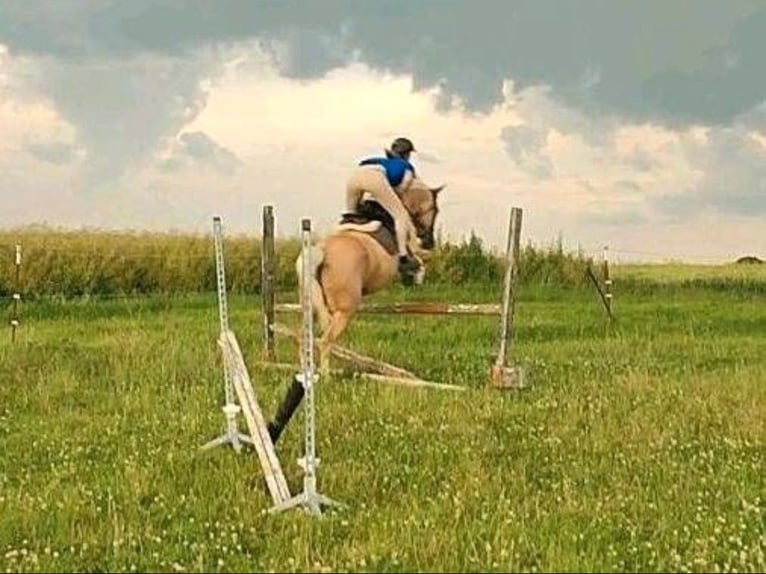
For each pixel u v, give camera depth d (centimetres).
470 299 3688
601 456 1299
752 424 1470
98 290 3934
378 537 948
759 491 1144
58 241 3966
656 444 1352
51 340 2384
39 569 889
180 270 4097
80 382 1841
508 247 1802
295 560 887
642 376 1852
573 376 1906
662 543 950
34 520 1033
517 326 2786
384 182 1981
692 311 3334
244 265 4194
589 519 1023
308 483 1078
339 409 1552
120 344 2227
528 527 988
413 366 2053
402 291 3928
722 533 979
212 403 1622
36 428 1492
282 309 2080
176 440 1386
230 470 1224
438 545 916
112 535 982
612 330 2745
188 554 929
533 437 1402
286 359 2127
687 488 1141
